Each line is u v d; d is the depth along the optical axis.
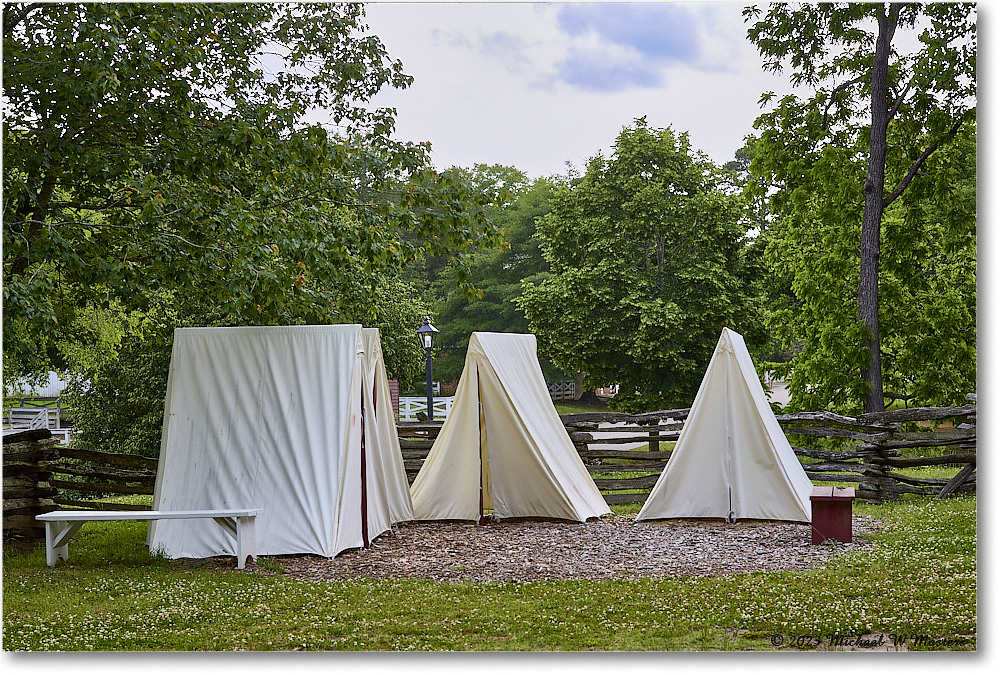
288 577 7.89
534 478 11.12
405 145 11.88
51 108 9.70
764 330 24.55
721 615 6.35
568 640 5.82
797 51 19.05
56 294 11.98
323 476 9.00
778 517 10.35
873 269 18.02
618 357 25.16
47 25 9.44
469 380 11.31
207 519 8.95
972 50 17.27
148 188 9.86
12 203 9.16
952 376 19.23
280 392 9.30
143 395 23.92
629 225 25.64
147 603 6.86
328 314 11.90
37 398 35.94
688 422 10.83
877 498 12.04
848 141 19.50
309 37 12.15
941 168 18.75
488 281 44.03
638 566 8.30
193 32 10.59
